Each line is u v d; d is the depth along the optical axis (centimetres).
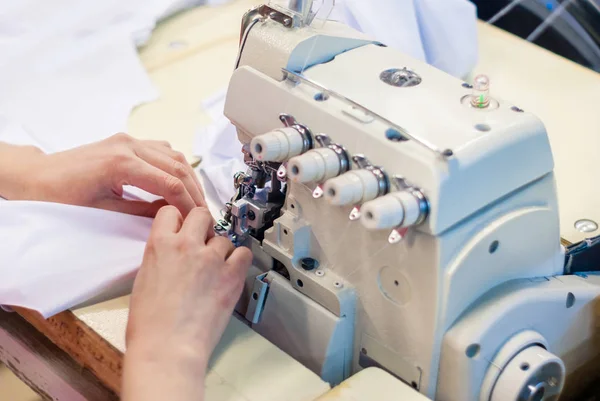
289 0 88
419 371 79
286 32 86
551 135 130
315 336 83
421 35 142
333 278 83
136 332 77
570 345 92
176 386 73
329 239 83
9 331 102
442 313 75
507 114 79
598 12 171
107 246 95
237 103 88
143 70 144
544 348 83
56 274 90
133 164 96
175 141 127
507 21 185
